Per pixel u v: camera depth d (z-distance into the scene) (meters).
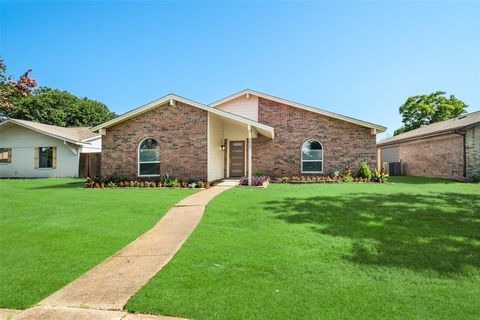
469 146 15.20
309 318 2.37
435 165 18.00
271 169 15.17
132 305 2.61
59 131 20.08
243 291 2.84
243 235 4.77
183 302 2.65
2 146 19.59
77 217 6.20
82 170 18.98
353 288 2.88
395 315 2.40
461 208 6.63
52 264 3.64
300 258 3.71
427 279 3.07
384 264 3.48
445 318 2.35
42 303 2.69
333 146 14.59
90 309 2.56
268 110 15.41
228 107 15.97
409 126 37.16
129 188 11.38
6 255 3.95
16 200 8.35
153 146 12.69
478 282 2.98
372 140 14.23
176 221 5.86
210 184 12.31
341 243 4.26
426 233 4.68
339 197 8.40
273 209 6.73
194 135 12.23
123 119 12.65
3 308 2.61
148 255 3.96
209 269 3.40
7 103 8.11
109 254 4.01
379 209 6.57
